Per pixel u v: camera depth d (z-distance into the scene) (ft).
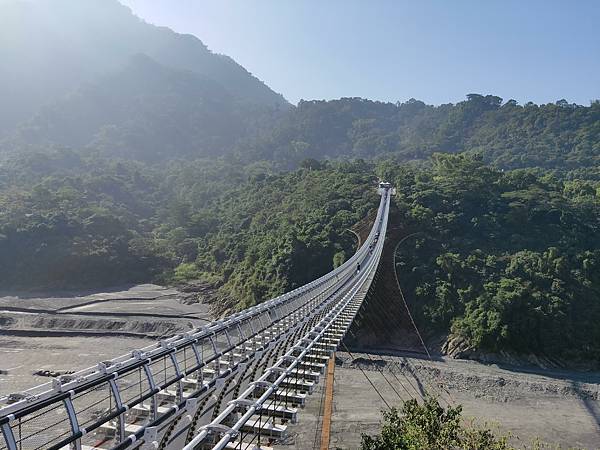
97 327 249.34
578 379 199.21
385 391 172.45
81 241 360.28
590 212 299.17
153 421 50.19
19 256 341.62
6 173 535.19
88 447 44.93
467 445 81.97
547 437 146.92
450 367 203.62
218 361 68.44
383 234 250.98
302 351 87.10
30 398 39.06
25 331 232.94
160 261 388.37
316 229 290.35
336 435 131.54
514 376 196.75
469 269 256.11
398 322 235.40
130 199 531.91
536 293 234.17
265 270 277.23
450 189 321.73
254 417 69.82
